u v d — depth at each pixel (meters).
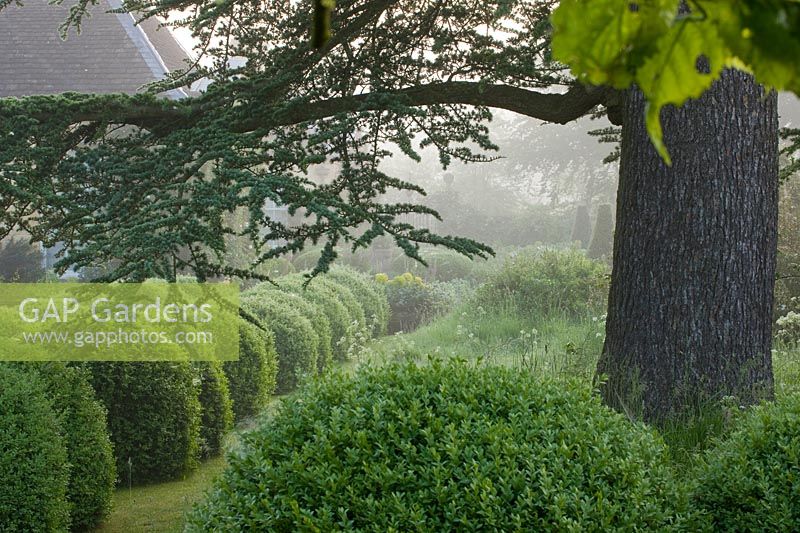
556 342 8.35
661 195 4.78
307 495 2.81
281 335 9.82
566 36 0.48
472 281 20.50
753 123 4.73
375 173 5.53
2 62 15.36
